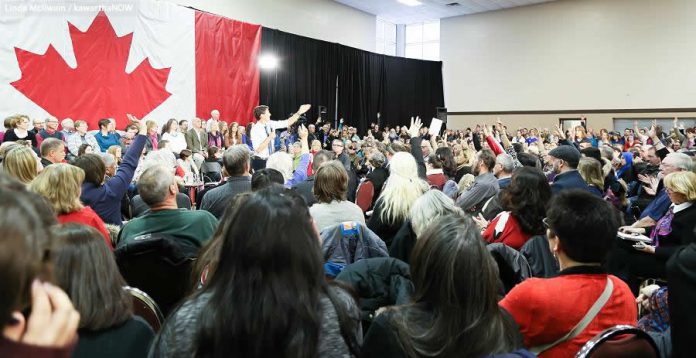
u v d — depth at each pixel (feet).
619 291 4.85
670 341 5.06
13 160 8.57
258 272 3.14
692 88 47.65
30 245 1.68
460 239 3.69
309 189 11.97
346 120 52.39
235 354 3.07
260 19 44.27
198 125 30.81
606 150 20.31
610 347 3.94
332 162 8.95
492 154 12.48
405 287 5.74
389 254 8.06
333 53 50.44
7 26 24.57
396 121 58.49
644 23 49.90
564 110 54.70
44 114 25.94
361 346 3.80
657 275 9.93
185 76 32.50
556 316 4.64
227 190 10.38
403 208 9.11
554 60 55.16
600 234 4.80
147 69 30.27
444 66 62.75
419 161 17.03
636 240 10.16
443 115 59.88
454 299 3.60
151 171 7.55
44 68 25.89
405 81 59.31
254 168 16.93
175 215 7.50
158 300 6.95
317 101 48.44
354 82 53.47
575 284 4.77
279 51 43.70
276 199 3.36
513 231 8.05
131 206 13.73
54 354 1.75
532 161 16.15
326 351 3.34
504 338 3.66
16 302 1.64
